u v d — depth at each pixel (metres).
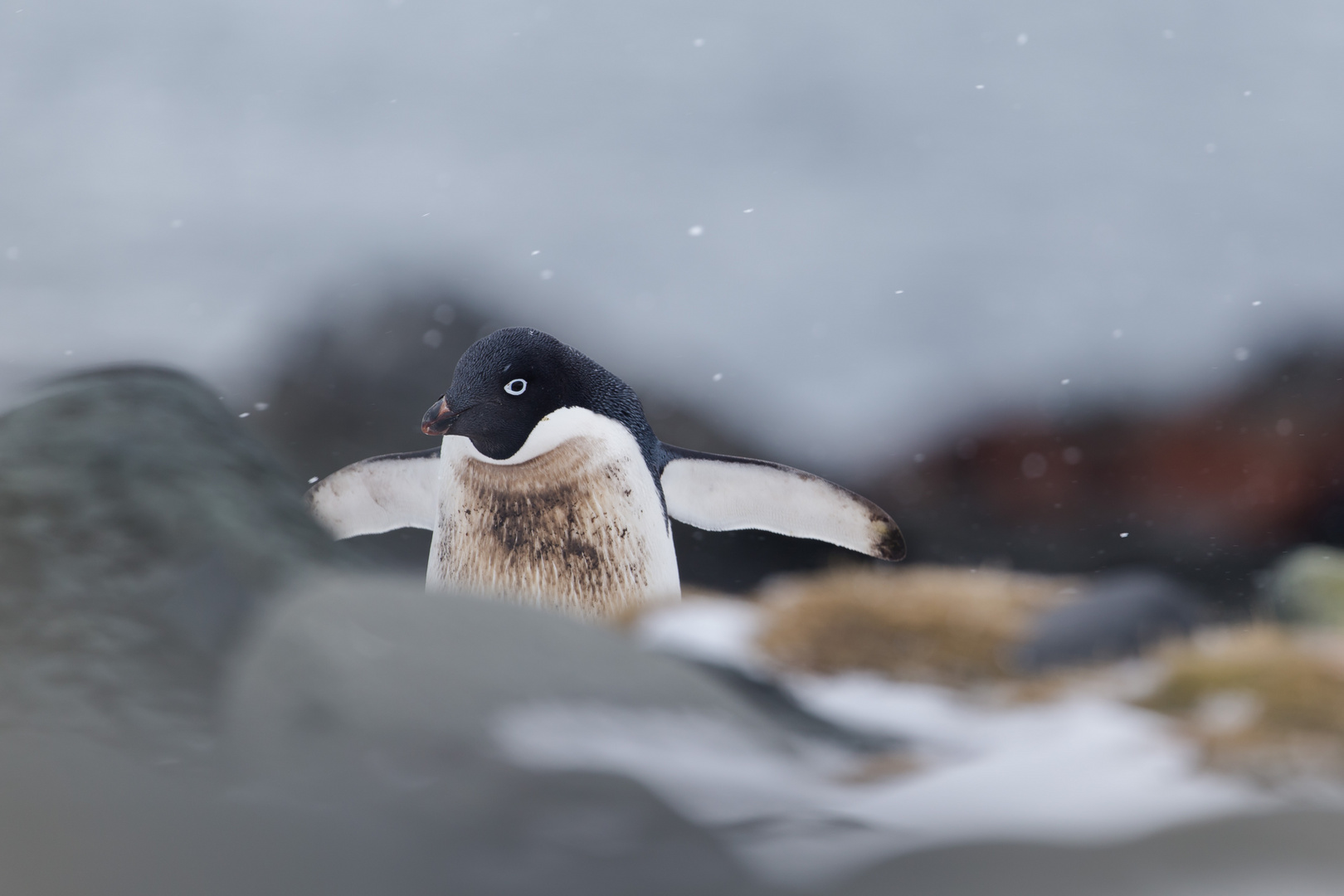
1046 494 16.03
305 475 13.62
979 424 18.03
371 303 15.59
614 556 8.86
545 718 7.07
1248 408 16.44
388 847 5.89
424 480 8.98
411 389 14.60
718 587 11.52
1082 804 6.60
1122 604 8.54
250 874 5.54
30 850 5.42
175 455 8.46
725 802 6.65
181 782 6.47
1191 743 7.32
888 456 17.66
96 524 8.42
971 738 8.31
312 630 7.32
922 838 6.34
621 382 8.91
